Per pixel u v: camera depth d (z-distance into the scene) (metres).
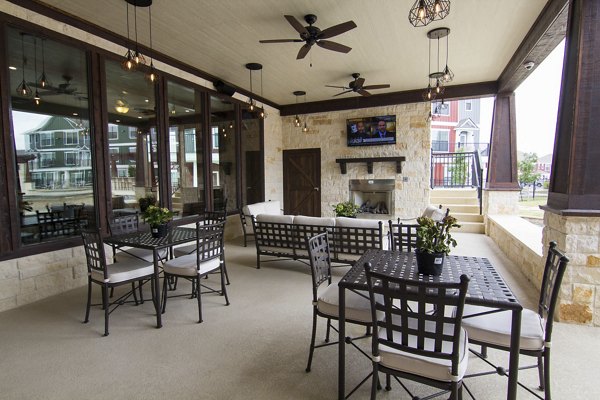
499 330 1.80
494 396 1.96
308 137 8.30
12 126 3.31
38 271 3.52
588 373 2.15
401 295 1.51
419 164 7.31
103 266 2.80
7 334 2.77
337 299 2.24
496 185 6.62
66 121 3.81
